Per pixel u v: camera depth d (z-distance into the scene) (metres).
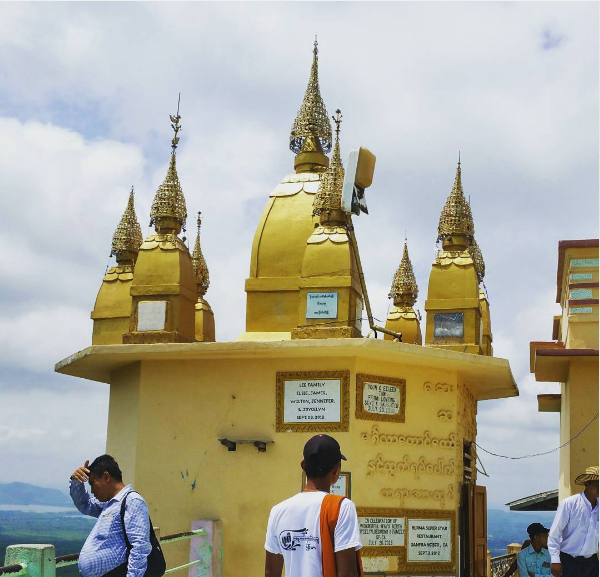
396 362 14.68
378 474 14.12
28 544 8.23
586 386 16.20
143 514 7.29
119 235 18.77
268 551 6.16
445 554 14.62
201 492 14.62
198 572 13.84
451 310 16.89
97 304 18.28
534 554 13.16
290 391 14.43
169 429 15.02
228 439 14.57
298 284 16.19
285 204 17.16
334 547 5.89
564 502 10.31
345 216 15.21
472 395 18.09
